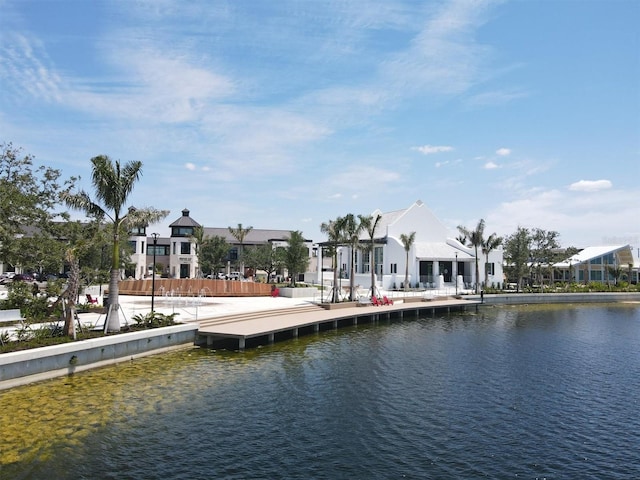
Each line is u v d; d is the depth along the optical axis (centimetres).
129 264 4606
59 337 2045
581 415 1614
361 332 3381
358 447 1303
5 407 1523
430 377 2072
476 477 1148
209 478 1101
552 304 5856
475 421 1532
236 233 7575
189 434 1356
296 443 1317
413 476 1141
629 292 6538
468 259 6838
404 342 2966
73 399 1622
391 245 6681
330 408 1620
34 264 2795
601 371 2259
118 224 2331
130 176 2314
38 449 1224
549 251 7469
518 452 1302
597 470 1204
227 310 3431
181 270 7944
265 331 2689
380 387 1894
